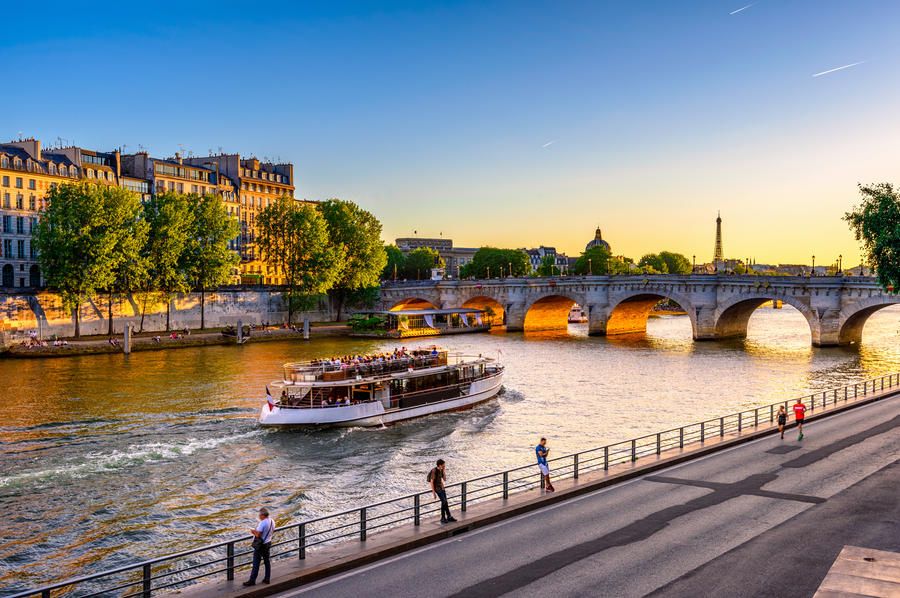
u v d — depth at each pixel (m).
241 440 47.97
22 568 28.31
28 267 118.69
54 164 123.06
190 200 115.56
